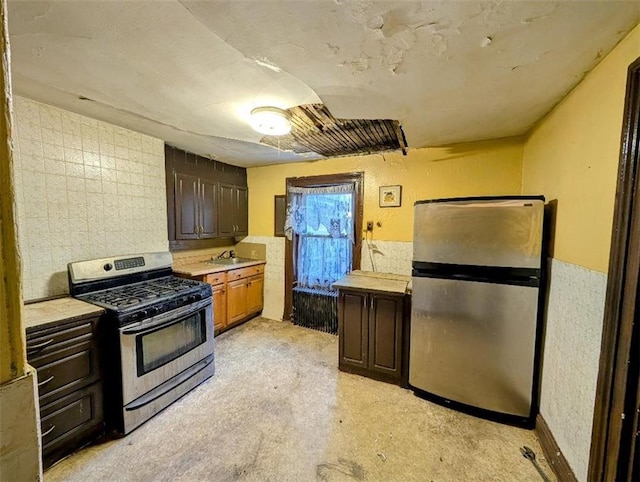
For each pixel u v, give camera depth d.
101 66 1.46
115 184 2.46
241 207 4.02
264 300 4.08
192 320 2.33
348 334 2.62
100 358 1.80
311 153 3.20
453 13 1.01
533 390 1.92
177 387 2.18
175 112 2.06
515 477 1.56
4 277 0.38
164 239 2.92
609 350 1.20
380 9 1.00
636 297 1.13
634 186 1.11
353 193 3.32
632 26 1.08
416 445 1.78
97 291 2.24
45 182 2.03
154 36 1.21
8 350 0.39
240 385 2.40
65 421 1.64
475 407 2.05
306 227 3.69
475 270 2.01
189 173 3.21
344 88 1.62
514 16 1.03
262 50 1.27
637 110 1.09
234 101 1.85
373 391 2.35
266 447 1.74
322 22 1.08
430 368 2.21
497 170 2.61
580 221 1.48
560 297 1.67
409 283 2.71
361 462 1.65
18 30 1.17
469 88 1.61
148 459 1.65
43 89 1.74
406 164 3.02
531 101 1.77
